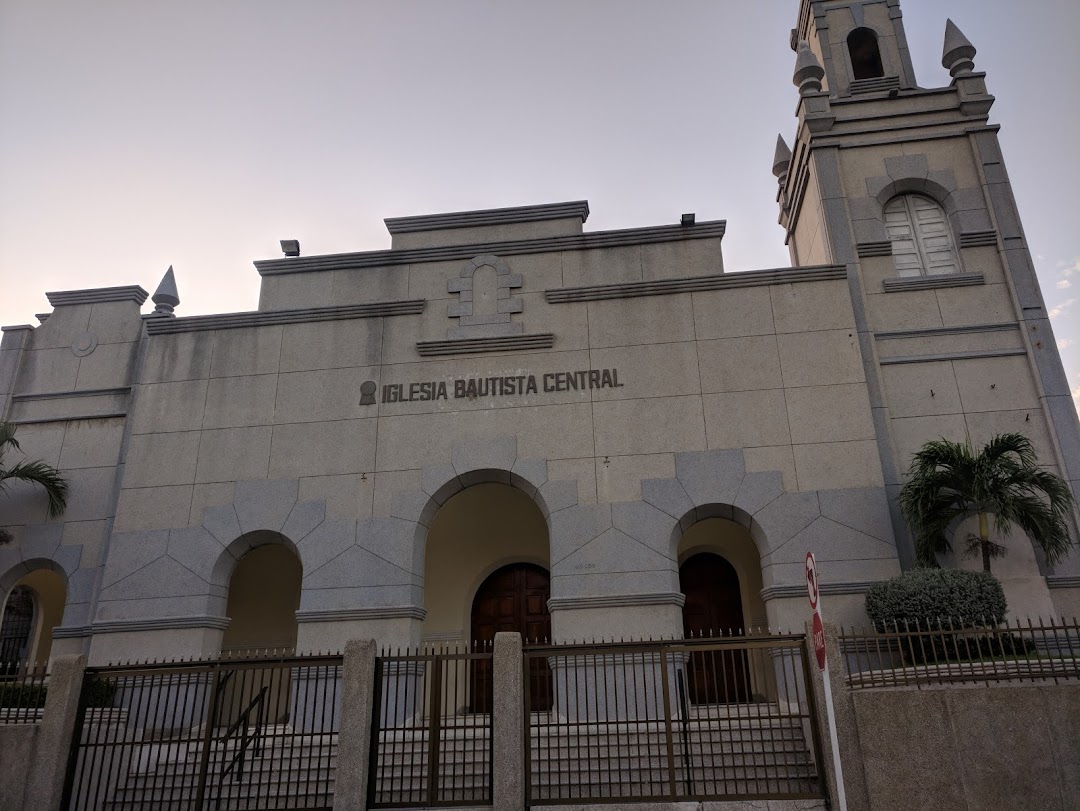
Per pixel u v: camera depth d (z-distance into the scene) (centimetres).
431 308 1608
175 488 1530
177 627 1436
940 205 1703
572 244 1630
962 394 1498
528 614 1759
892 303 1579
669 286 1550
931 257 1658
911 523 1305
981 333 1540
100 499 1625
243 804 1091
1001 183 1652
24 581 1920
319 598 1423
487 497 1788
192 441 1561
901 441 1474
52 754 1011
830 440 1420
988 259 1603
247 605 1803
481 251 1644
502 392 1519
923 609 1143
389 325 1599
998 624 1127
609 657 1321
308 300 1669
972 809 888
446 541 1794
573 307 1567
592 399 1494
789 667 1297
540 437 1480
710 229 1614
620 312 1549
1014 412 1477
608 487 1432
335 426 1536
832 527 1367
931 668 993
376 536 1452
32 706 1202
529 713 991
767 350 1491
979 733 912
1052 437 1445
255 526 1488
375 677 1024
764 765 977
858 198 1686
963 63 1759
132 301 1795
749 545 1712
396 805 961
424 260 1658
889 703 939
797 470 1408
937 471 1331
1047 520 1231
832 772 927
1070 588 1338
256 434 1550
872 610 1216
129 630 1439
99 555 1584
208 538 1490
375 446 1512
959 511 1300
